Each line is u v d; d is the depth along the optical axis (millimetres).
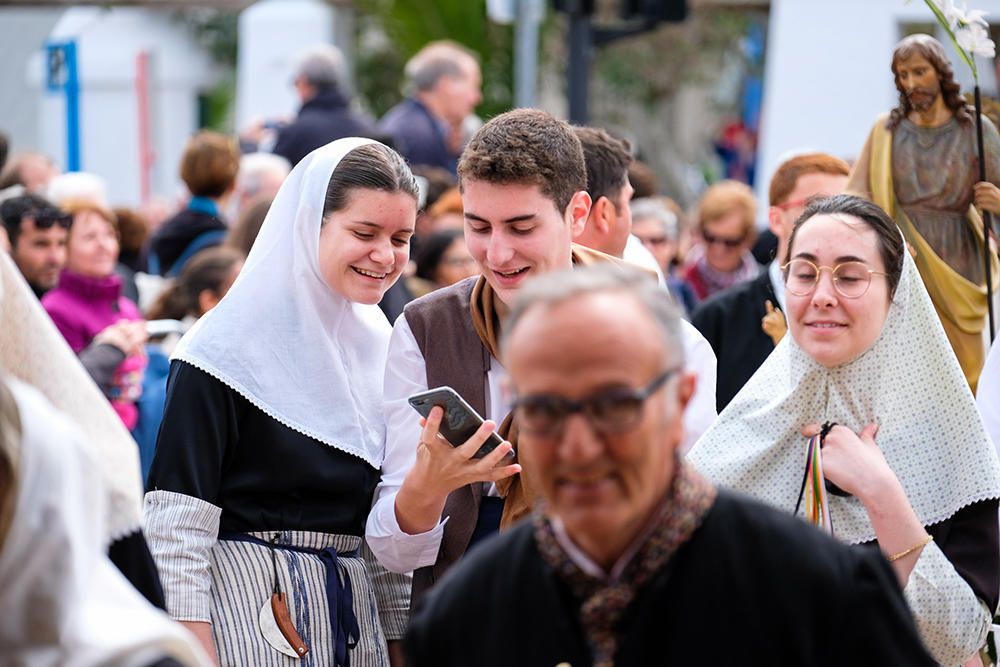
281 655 10352
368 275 10594
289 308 10688
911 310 9812
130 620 6246
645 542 6277
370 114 55375
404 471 10789
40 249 18156
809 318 9695
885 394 9797
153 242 23172
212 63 51250
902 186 12125
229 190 23188
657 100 60781
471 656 6582
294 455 10555
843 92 26422
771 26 26984
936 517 9695
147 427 16859
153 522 10266
